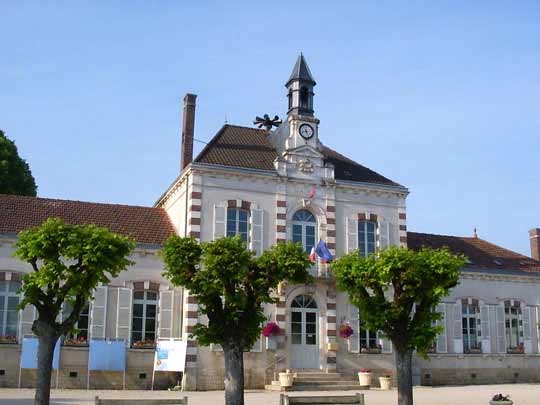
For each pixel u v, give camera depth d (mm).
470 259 35688
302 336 29172
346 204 31250
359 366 29750
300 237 30219
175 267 17328
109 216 30500
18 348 25969
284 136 31641
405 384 17234
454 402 21797
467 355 33094
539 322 35125
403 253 18031
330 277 29484
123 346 26484
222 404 20125
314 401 11617
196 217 28516
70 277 16109
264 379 28031
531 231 40344
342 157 33938
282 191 30125
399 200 32281
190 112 32531
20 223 27938
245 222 29391
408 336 17578
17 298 26562
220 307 17344
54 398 21547
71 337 26688
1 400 20328
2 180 38156
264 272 17594
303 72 32594
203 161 29406
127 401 10906
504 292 34844
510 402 17078
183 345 26859
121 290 27734
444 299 33312
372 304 18000
